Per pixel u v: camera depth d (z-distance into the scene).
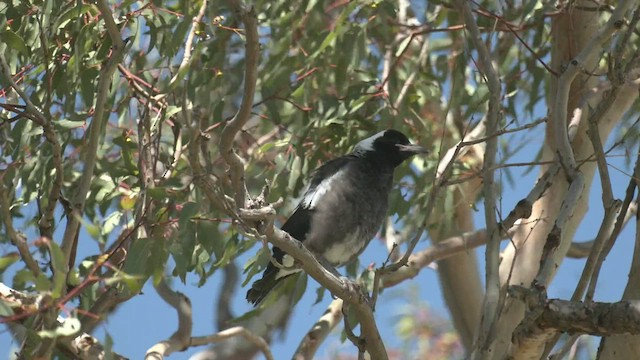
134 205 10.58
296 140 12.91
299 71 13.32
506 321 10.62
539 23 13.25
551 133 12.34
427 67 14.88
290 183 12.83
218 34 12.80
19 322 9.21
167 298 12.35
